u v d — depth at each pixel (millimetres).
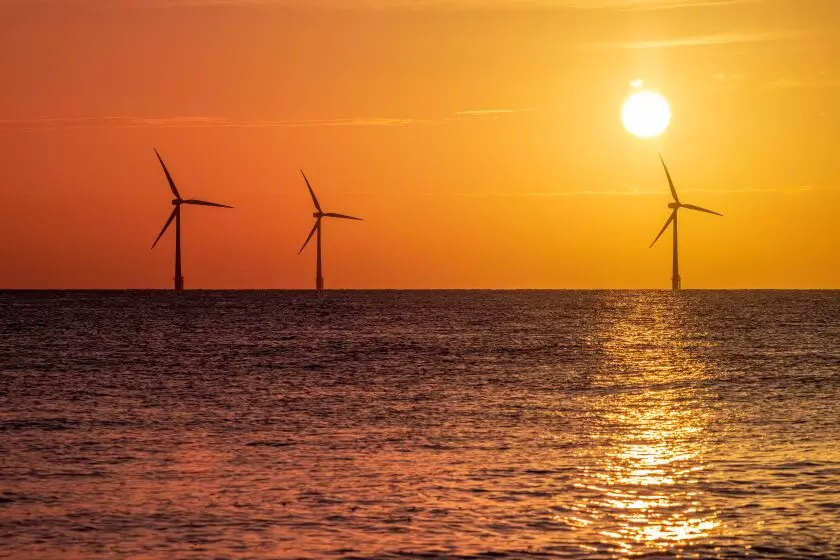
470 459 67938
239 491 57656
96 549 46250
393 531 48875
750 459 67688
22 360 151625
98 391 110875
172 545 46781
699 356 164750
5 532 48969
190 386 116688
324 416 90750
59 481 60500
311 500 55312
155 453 70500
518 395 108562
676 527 49344
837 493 56562
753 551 45344
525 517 51438
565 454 70062
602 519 51000
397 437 78125
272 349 176750
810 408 97562
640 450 71688
